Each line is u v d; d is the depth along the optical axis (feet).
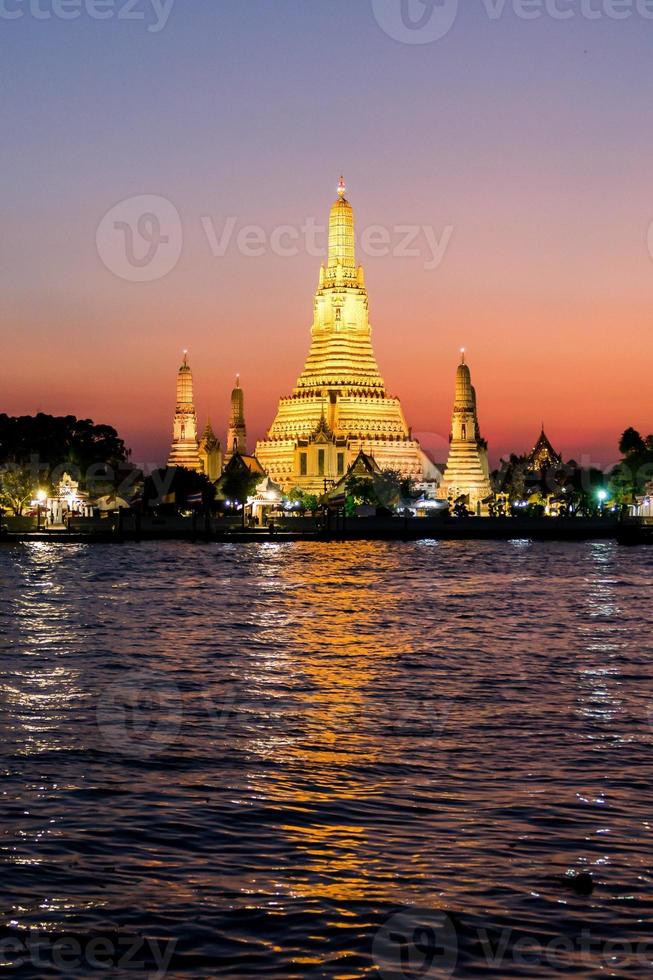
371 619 233.96
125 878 72.08
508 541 625.41
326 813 85.51
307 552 506.48
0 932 64.49
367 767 99.96
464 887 70.49
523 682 148.36
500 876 72.13
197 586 319.06
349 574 371.15
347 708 129.08
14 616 236.02
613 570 392.68
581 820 83.35
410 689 142.61
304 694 138.92
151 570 383.86
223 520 647.15
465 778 95.86
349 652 180.14
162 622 226.38
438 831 81.10
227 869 73.82
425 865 74.23
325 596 288.92
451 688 143.43
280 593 297.12
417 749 107.14
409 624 223.92
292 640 196.54
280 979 59.31
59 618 232.94
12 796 90.27
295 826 82.43
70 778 96.02
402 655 176.24
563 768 99.19
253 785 93.97
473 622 227.61
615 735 113.50
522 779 95.35
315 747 108.06
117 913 66.85
